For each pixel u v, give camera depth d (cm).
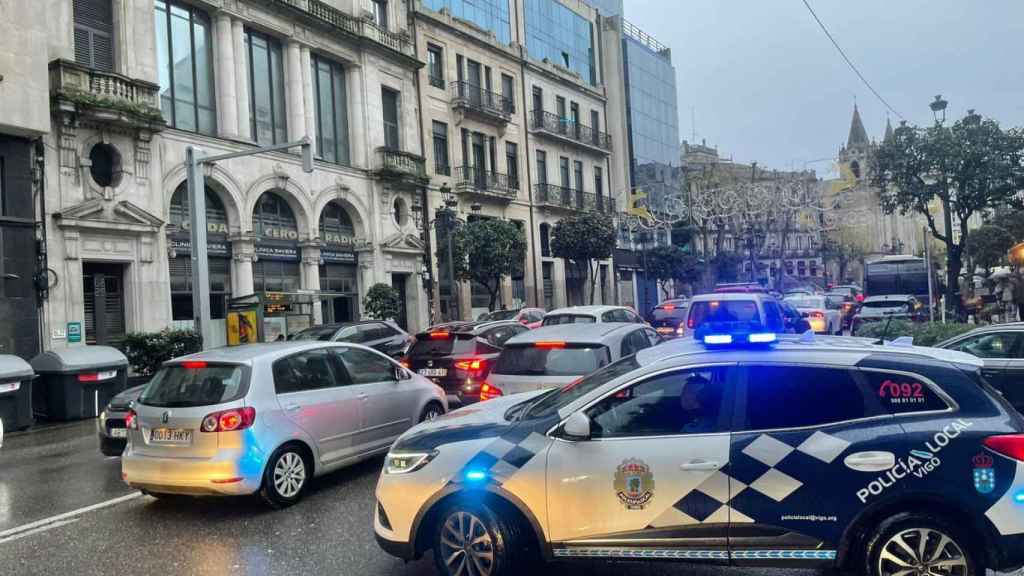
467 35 3525
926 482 378
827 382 407
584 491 409
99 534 598
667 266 4772
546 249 4072
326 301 2609
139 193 1942
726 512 394
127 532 601
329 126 2711
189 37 2205
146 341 1619
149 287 1959
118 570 511
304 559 514
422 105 3200
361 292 2730
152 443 638
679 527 399
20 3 1636
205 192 2208
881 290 2866
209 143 2164
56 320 1730
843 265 6406
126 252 1912
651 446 406
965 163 2308
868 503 382
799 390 408
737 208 3719
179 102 2155
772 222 3712
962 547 375
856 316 2209
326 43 2641
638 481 404
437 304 3123
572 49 4591
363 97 2803
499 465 422
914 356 410
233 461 615
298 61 2523
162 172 2017
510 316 2175
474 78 3628
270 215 2417
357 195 2720
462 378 1047
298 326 2325
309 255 2486
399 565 495
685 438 406
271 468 638
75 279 1777
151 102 1977
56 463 929
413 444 454
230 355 677
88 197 1820
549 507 412
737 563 395
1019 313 1952
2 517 667
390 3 3033
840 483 385
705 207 3906
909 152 2391
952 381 395
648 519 402
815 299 2267
